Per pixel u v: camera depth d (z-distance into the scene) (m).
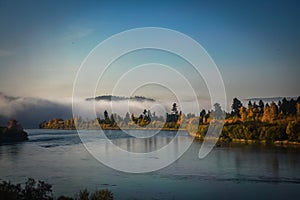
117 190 25.56
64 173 32.44
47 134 109.88
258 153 47.47
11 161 41.19
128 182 28.39
